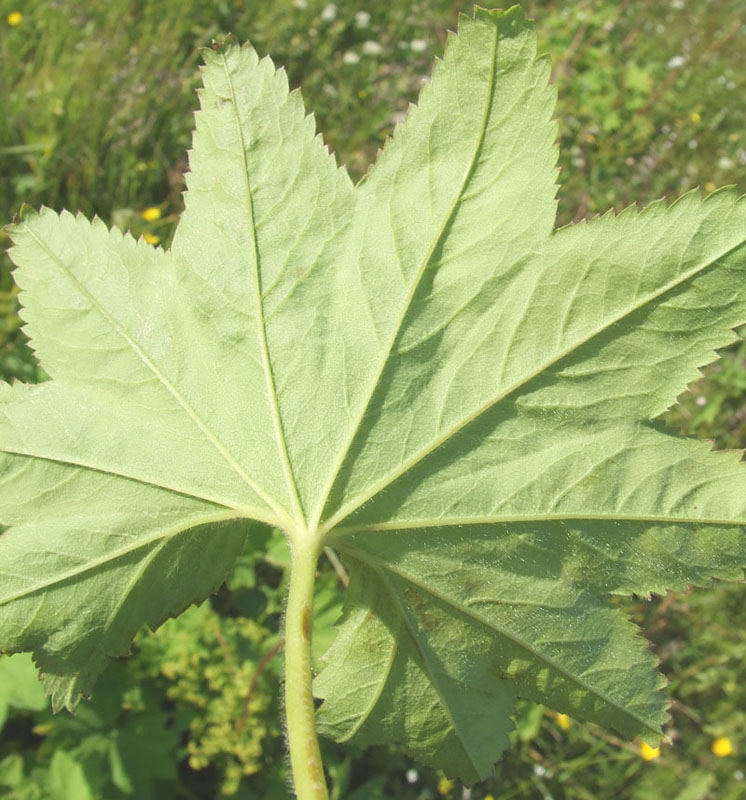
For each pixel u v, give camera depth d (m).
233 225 0.15
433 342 0.15
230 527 0.16
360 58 0.43
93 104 0.36
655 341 0.14
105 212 0.35
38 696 0.23
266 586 0.28
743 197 0.14
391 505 0.15
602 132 0.45
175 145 0.37
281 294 0.15
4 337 0.30
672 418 0.36
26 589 0.15
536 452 0.15
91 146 0.35
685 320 0.14
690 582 0.15
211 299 0.15
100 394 0.15
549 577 0.15
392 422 0.15
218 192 0.15
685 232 0.14
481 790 0.31
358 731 0.16
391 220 0.15
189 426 0.15
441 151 0.15
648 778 0.32
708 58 0.52
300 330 0.15
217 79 0.15
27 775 0.24
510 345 0.15
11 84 0.37
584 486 0.15
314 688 0.16
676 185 0.45
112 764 0.24
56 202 0.34
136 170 0.35
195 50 0.41
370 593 0.16
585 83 0.46
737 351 0.38
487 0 0.49
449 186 0.15
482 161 0.15
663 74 0.50
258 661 0.26
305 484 0.15
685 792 0.32
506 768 0.31
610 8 0.51
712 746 0.33
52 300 0.15
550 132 0.14
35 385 0.15
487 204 0.15
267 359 0.15
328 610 0.26
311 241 0.15
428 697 0.16
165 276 0.15
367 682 0.16
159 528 0.15
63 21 0.39
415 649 0.16
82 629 0.15
